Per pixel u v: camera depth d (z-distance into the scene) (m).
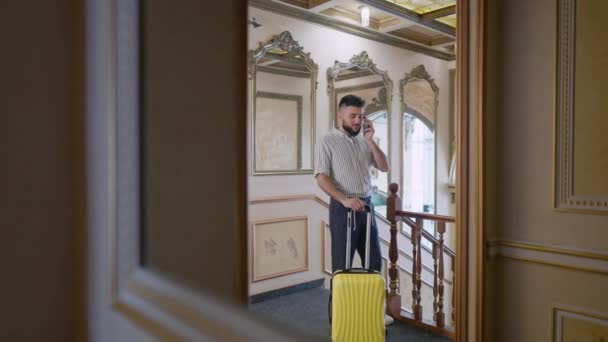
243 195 0.83
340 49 4.32
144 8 0.73
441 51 5.48
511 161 1.98
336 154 3.11
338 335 2.31
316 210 4.08
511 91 1.98
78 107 0.86
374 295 2.31
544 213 1.88
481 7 1.90
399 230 4.77
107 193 0.78
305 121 4.04
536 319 1.90
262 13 3.67
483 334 1.92
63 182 0.88
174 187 0.75
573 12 1.79
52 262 0.87
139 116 0.74
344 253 3.08
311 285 4.00
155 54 0.74
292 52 3.91
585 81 1.77
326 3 3.74
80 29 0.85
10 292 0.82
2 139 0.80
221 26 0.81
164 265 0.74
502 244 2.00
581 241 1.78
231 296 0.72
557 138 1.83
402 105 5.00
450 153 5.75
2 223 0.81
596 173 1.74
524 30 1.94
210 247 0.79
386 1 4.00
